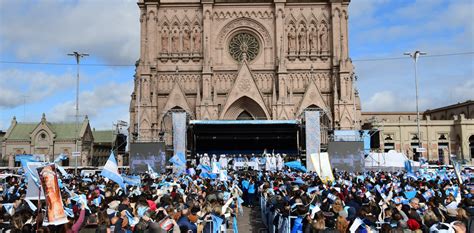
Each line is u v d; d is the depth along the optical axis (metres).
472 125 119.94
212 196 25.08
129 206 20.58
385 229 15.08
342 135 81.44
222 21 98.19
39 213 17.08
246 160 77.56
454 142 122.19
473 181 42.44
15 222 16.11
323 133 89.19
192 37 97.75
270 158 71.50
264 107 93.38
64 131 121.00
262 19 98.19
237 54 98.12
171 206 19.59
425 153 121.50
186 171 55.88
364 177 46.34
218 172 49.66
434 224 16.94
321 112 87.81
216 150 90.81
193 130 82.62
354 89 95.31
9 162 115.94
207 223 19.84
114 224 18.03
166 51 97.62
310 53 97.38
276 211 24.44
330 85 96.56
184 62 97.19
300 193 24.28
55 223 16.11
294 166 66.81
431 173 52.66
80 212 18.38
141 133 91.25
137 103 92.25
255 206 44.47
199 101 93.25
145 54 94.50
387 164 71.31
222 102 96.56
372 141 89.56
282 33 96.12
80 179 42.25
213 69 96.75
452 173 53.94
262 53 97.50
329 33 97.81
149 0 96.25
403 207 20.16
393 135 122.50
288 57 97.25
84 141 122.00
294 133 85.69
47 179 16.33
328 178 35.03
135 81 95.06
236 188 36.75
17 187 30.86
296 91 96.25
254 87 94.06
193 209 20.88
